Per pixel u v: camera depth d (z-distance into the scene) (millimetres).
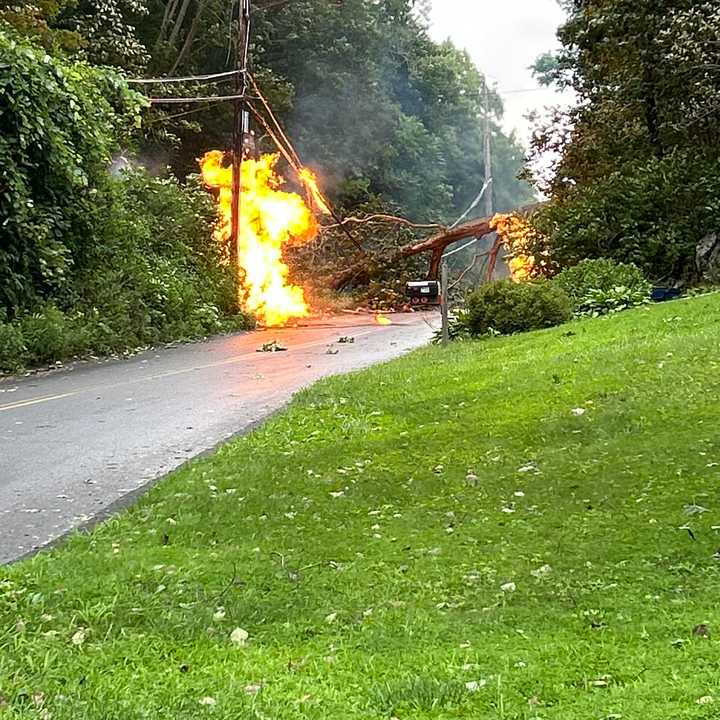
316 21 42375
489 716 2820
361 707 2957
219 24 36406
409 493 5781
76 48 21375
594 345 10547
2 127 14688
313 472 6352
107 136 17156
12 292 14688
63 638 3686
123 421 9008
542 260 20594
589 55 22734
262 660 3424
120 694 3109
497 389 8672
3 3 19078
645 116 21297
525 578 4230
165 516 5496
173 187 21828
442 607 3957
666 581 4035
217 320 20078
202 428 8570
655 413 6957
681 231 19109
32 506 5984
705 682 2896
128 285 17531
